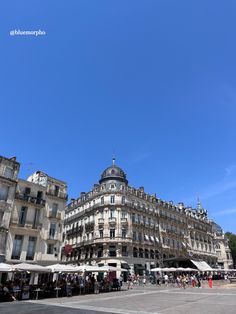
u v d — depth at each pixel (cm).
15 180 3244
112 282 3222
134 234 5466
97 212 5581
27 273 3139
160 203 6569
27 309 1567
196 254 7169
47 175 3719
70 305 1767
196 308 1565
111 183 5784
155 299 2106
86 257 5506
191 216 7700
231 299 2028
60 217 3688
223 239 8862
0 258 2862
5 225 3011
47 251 3406
